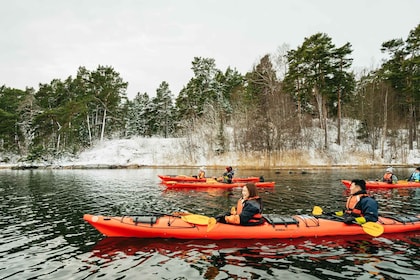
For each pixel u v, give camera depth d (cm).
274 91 3697
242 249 593
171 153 3844
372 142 3606
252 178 1812
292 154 3130
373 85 3966
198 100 4853
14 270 502
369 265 514
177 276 471
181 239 655
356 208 715
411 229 717
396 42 3534
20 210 1005
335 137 3988
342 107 4416
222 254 566
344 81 3612
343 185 1638
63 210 1004
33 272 493
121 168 3478
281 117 3259
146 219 679
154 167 3459
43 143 4225
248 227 664
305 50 3356
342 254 567
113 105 4706
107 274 481
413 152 3544
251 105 3900
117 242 641
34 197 1286
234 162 3303
